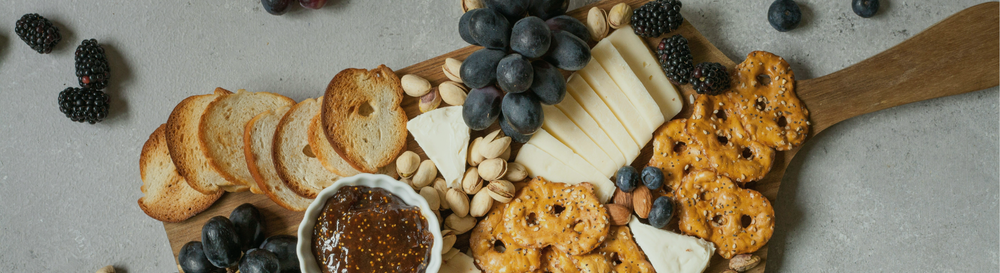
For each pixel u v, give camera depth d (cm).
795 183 60
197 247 55
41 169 60
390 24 60
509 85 50
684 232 55
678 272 55
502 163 54
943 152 59
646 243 55
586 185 55
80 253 60
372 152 55
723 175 55
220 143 56
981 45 56
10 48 61
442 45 60
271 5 59
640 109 55
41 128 60
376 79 56
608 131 55
